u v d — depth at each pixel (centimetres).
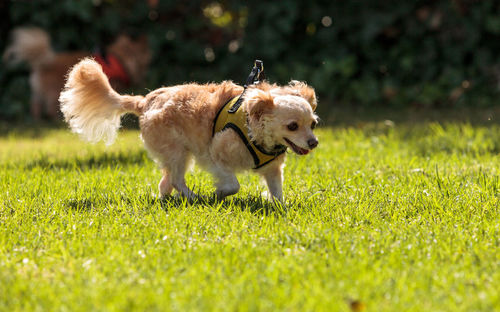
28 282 339
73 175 643
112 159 757
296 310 297
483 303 302
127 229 431
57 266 367
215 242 409
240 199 527
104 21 1303
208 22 1393
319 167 666
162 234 421
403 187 551
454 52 1229
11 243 407
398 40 1289
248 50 1296
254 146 498
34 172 657
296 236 412
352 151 769
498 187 542
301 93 514
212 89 532
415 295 316
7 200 522
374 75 1295
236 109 499
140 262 369
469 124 932
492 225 433
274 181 535
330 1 1282
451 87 1226
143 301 309
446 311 296
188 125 521
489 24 1192
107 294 318
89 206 511
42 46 1192
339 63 1263
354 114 1178
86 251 388
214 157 512
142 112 552
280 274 345
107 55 1223
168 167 536
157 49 1314
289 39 1312
